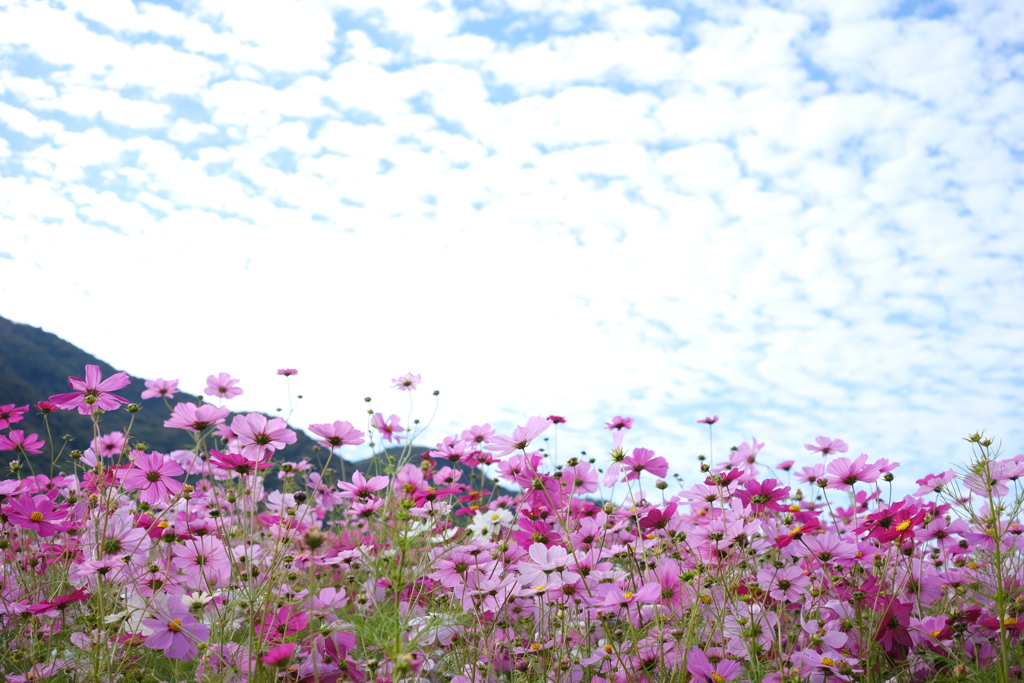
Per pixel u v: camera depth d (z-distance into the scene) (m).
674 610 2.52
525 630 2.79
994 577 2.89
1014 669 2.32
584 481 3.01
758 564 3.35
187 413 2.48
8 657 2.44
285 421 2.24
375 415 3.97
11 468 3.07
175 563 2.52
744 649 2.39
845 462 2.56
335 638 2.24
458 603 2.53
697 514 3.54
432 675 2.49
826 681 2.20
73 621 2.77
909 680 2.38
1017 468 2.63
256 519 3.66
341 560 2.83
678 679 2.21
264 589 2.24
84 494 2.84
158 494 2.59
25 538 2.96
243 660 2.13
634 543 3.00
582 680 2.37
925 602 2.88
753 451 3.30
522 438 2.42
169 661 2.57
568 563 2.38
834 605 2.55
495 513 3.31
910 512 2.30
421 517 2.44
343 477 4.05
